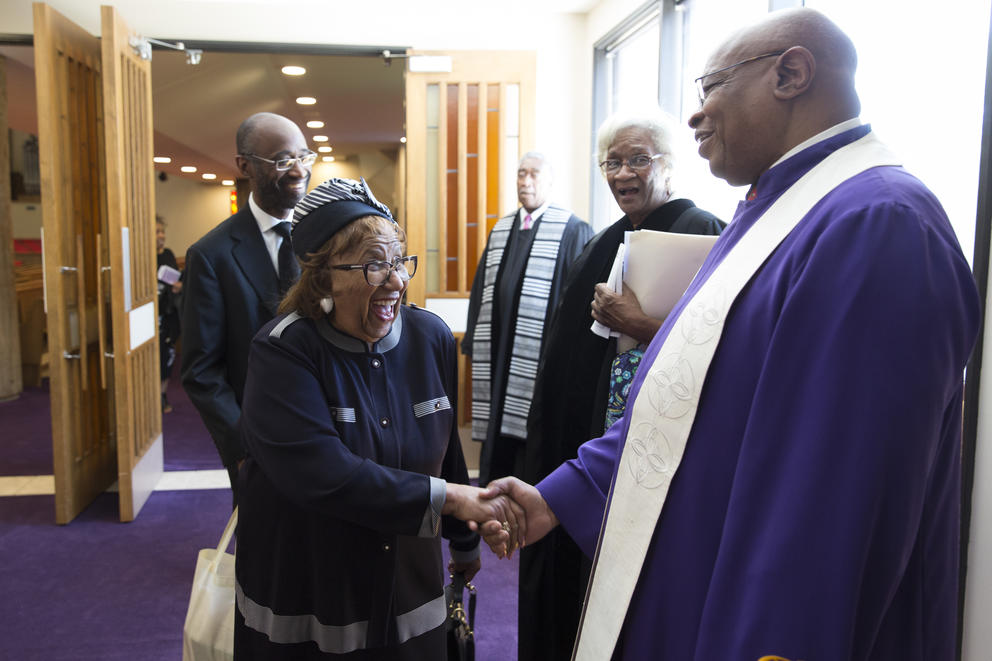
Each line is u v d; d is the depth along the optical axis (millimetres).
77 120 3598
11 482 4102
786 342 777
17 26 3951
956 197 1650
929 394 702
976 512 1616
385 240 1056
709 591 816
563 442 1778
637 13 3531
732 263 920
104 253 3900
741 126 933
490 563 3031
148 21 4035
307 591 1087
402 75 6430
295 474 1009
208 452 4688
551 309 3096
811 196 859
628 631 978
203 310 1930
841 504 709
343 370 1090
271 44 4137
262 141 1956
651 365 1009
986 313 1577
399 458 1117
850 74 905
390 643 1102
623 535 1002
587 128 4363
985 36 1552
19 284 7418
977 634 1604
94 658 2271
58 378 3402
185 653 1281
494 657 2283
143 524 3449
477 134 4242
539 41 4344
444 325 1248
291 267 2018
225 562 1309
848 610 702
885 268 723
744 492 791
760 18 927
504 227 3438
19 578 2855
